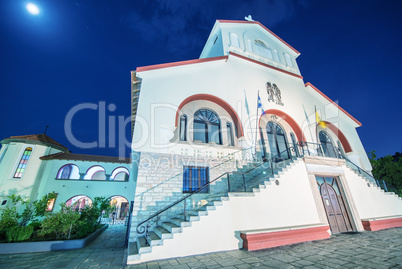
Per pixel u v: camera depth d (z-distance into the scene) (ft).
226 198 18.95
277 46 49.42
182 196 22.29
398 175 48.98
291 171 23.89
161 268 13.15
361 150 41.22
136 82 28.71
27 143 54.44
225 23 43.14
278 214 20.75
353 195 26.73
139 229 19.24
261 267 12.73
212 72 32.42
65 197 50.72
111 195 54.13
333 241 19.69
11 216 29.66
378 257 13.96
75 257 18.80
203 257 15.37
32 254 20.76
